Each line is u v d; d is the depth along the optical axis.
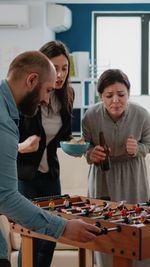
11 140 1.39
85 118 2.55
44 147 2.32
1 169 1.38
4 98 1.43
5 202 1.42
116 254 1.65
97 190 2.48
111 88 2.33
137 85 6.30
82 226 1.56
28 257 2.02
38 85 1.46
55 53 2.28
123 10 6.17
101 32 6.31
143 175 2.50
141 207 2.02
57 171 2.45
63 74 2.31
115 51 6.31
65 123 2.42
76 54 5.53
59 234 1.53
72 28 6.20
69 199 2.27
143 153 2.44
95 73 5.96
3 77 5.36
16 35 5.33
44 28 5.36
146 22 6.25
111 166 2.46
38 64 1.45
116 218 2.00
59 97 2.39
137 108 2.48
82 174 3.91
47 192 2.42
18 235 3.11
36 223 1.49
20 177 2.33
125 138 2.45
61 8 5.52
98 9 6.17
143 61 6.27
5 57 5.34
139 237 1.57
